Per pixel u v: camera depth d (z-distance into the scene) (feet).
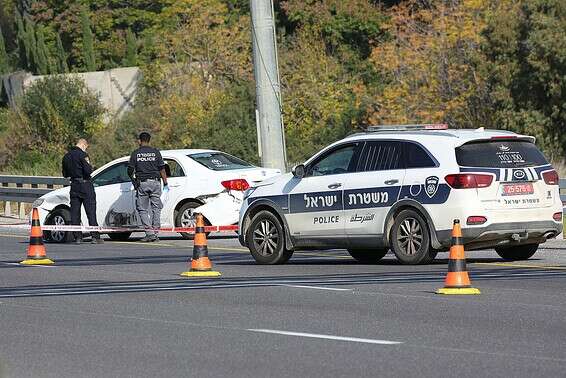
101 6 445.37
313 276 113.80
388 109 284.20
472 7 279.08
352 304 91.56
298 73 329.31
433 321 82.07
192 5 362.74
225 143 293.02
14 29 505.25
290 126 317.22
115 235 175.52
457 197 116.78
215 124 301.63
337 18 363.97
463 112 268.62
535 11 248.93
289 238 128.77
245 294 98.78
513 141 121.70
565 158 242.78
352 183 124.47
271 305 91.45
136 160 163.53
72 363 67.15
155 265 128.47
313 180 127.65
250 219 132.26
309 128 315.99
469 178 116.78
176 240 169.48
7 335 77.61
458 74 273.13
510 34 254.27
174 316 85.87
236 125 299.38
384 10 374.43
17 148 360.89
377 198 122.42
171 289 103.14
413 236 120.16
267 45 184.85
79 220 167.12
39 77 385.29
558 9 246.88
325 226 126.31
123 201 169.07
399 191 120.78
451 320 82.43
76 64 447.42
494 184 117.80
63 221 171.53
